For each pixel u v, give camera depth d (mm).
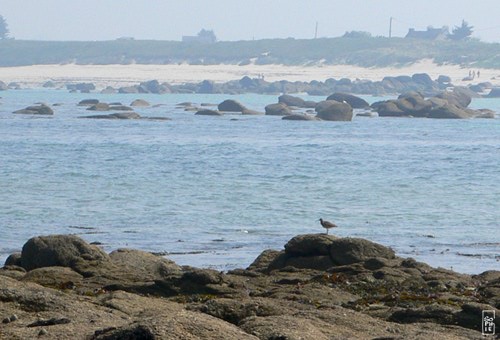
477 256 72000
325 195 108938
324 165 143875
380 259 57781
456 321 40250
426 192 113562
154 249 73688
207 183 119188
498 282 52281
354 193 111250
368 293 51375
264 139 193000
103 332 31172
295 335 32531
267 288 52500
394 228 86250
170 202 101000
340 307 41438
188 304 41094
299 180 124000
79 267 54969
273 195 108250
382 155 162000
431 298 48312
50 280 52469
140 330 29062
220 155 157625
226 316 37688
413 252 73750
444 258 71000
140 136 195375
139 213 92875
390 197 108312
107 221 87875
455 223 89562
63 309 36750
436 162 151125
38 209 94375
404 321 41094
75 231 82125
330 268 57812
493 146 185250
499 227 87500
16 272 54594
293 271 58031
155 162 144875
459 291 51250
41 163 140000
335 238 61312
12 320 35000
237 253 72125
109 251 72438
